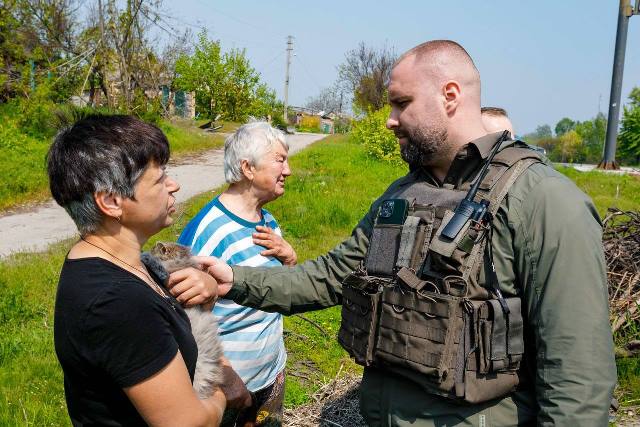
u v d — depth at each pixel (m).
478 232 1.89
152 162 1.61
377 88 45.19
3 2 21.42
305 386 4.29
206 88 37.25
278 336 2.78
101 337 1.44
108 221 1.59
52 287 6.34
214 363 1.77
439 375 1.84
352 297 2.20
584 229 1.76
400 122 2.21
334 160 18.55
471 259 1.89
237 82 37.75
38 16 23.92
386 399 2.09
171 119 28.42
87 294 1.46
